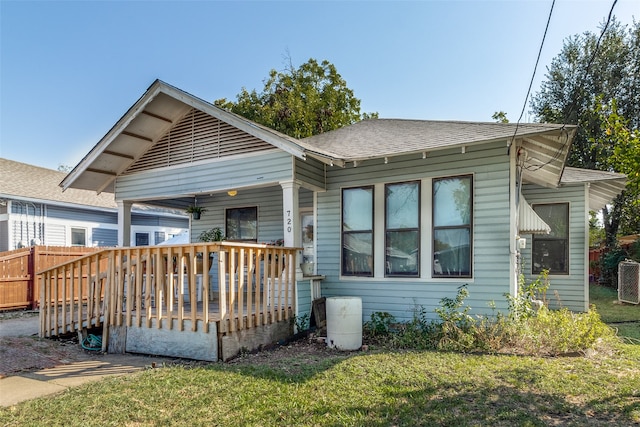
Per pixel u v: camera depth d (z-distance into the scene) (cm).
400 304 761
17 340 679
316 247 851
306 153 701
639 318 956
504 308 671
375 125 1088
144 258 657
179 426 345
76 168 897
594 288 1636
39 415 375
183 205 1117
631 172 624
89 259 689
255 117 2372
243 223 1070
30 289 1118
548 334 590
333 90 2528
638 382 442
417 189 760
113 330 654
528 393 411
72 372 531
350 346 630
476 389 422
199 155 849
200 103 776
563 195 1052
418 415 359
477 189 704
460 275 712
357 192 820
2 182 1416
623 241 1797
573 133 607
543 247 1065
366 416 359
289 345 676
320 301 789
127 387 443
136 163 934
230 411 374
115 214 1711
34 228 1422
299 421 351
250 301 620
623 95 1834
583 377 461
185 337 591
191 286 595
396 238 776
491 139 646
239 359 573
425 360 535
